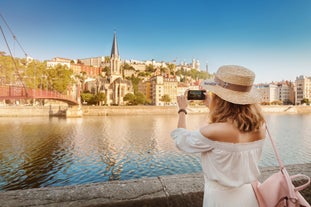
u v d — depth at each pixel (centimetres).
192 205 259
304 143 3800
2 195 250
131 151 3091
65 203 237
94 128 5600
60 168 2320
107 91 14900
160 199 251
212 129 178
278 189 191
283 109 14450
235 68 188
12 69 9356
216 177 178
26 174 2128
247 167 179
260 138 188
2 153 2923
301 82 17762
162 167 2388
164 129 5516
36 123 6694
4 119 7888
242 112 178
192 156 2767
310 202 298
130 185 276
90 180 2012
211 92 203
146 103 15625
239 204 180
